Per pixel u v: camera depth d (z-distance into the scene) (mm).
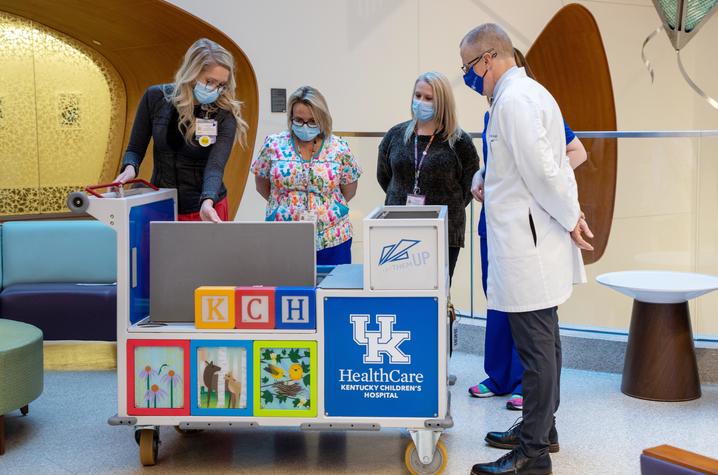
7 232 5172
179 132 3838
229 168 7141
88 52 6957
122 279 3264
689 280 4523
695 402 4297
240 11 7625
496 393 4398
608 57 10500
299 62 7988
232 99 3793
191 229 3377
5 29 6547
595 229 5367
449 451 3588
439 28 8812
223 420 3254
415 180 4352
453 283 5527
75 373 4875
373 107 8461
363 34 8352
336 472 3359
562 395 4418
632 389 4383
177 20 6430
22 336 3863
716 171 5125
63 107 6887
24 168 6750
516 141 3020
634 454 3539
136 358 3271
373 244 3154
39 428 3920
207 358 3250
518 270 3109
